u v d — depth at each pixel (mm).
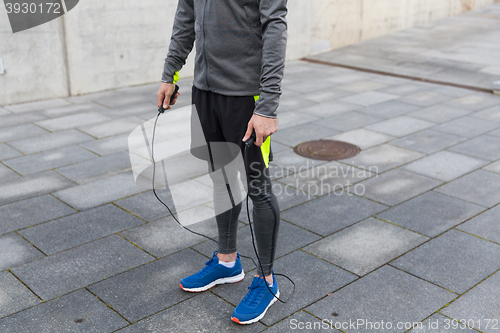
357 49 10125
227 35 2246
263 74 2156
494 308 2557
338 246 3164
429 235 3285
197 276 2719
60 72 6613
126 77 7242
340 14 10125
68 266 2945
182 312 2549
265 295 2512
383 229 3371
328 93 7004
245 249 3160
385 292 2697
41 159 4590
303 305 2598
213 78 2342
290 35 9258
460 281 2787
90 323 2457
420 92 7004
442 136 5219
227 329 2420
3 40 6070
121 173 4266
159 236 3289
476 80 7539
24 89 6383
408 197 3844
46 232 3322
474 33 11094
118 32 6977
